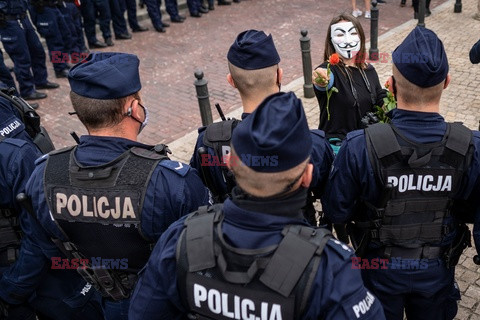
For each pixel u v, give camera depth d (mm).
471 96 6219
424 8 8711
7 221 2352
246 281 1344
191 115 6527
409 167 2002
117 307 2066
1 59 6492
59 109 6742
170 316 1583
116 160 1861
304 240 1350
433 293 2184
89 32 8844
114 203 1834
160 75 7773
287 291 1309
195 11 10523
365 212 2238
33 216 1982
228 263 1379
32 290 2260
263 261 1343
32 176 1991
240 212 1398
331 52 3291
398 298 2234
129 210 1832
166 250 1498
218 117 6457
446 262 2168
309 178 1454
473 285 3324
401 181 2020
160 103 6871
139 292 1578
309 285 1305
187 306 1490
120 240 1884
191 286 1432
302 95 6664
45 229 1974
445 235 2111
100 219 1852
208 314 1441
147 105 6816
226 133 2355
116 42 9273
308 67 6352
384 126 2057
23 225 2121
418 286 2164
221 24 10102
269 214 1392
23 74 6797
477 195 2082
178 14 10289
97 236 1887
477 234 2145
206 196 2025
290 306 1319
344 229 2639
